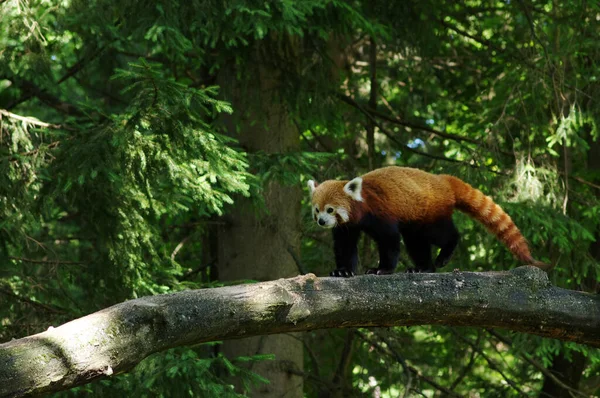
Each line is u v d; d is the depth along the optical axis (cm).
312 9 1085
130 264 952
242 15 970
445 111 1683
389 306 629
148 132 902
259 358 951
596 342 688
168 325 543
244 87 1165
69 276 1034
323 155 1023
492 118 1305
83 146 870
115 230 948
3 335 984
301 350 1280
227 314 567
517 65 1272
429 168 1427
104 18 984
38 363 480
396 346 1445
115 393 895
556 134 1179
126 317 525
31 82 1200
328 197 804
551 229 1134
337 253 834
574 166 1566
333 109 1230
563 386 1299
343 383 1427
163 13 946
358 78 1636
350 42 1447
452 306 645
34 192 913
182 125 839
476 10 1349
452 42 1503
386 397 1611
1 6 942
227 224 1223
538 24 1280
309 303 603
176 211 935
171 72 1336
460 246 1286
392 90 1689
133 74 779
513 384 1385
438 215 828
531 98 1249
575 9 1230
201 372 899
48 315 1011
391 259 804
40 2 980
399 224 813
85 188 933
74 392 878
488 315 656
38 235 1223
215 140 879
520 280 665
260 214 1166
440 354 1667
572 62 1237
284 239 1211
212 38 1065
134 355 525
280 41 1168
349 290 620
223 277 1227
